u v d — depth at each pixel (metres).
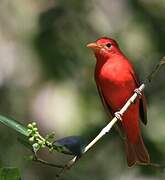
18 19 15.11
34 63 14.10
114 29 15.03
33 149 7.60
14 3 15.30
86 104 14.20
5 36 15.53
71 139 7.72
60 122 14.69
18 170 7.16
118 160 13.62
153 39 14.34
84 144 7.75
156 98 14.18
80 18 14.34
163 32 14.36
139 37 14.41
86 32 14.34
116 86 11.01
